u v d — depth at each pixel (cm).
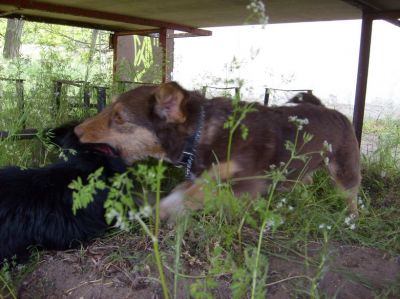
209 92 163
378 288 95
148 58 282
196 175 102
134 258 97
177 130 100
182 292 88
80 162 108
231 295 86
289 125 109
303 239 104
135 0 210
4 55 292
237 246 98
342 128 124
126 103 102
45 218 101
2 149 124
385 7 185
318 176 138
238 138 100
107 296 89
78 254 101
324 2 201
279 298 88
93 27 292
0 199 99
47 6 226
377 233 119
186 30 291
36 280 96
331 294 91
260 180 103
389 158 188
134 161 105
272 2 203
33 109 158
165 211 100
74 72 233
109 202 57
